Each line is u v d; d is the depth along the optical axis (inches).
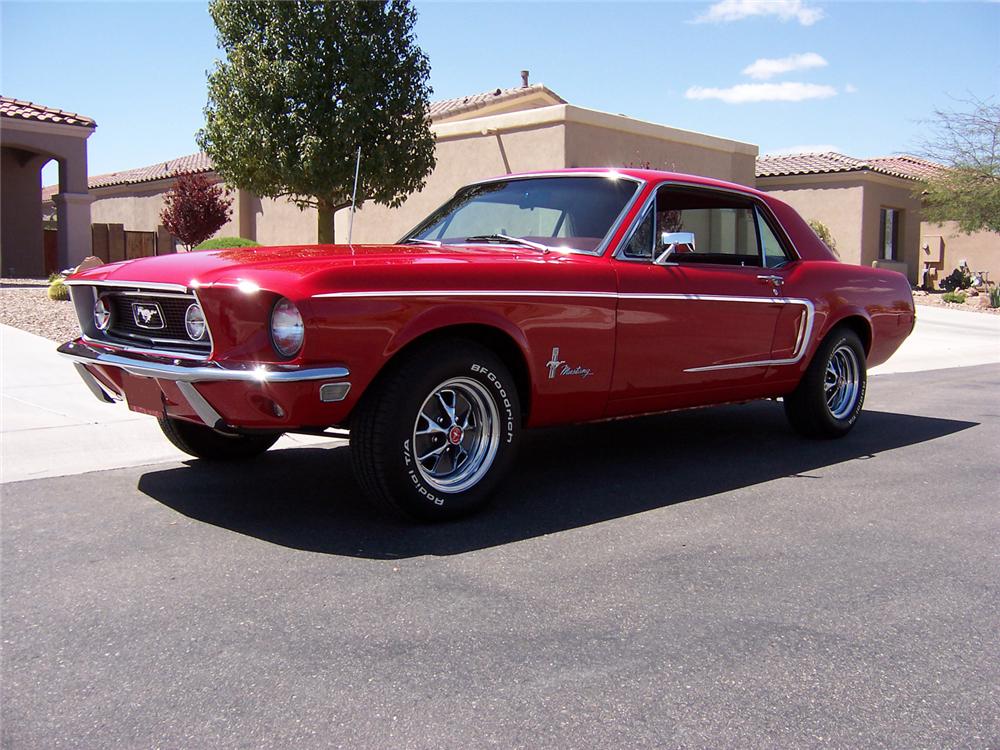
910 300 258.8
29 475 183.2
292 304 133.0
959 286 1082.7
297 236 824.3
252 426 138.9
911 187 1046.4
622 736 87.4
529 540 145.9
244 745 84.9
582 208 187.5
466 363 149.6
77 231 783.1
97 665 100.8
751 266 208.2
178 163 1149.7
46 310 451.8
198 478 182.9
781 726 90.1
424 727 88.5
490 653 104.7
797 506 170.7
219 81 540.1
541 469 198.2
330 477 184.7
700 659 104.4
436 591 123.1
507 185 207.3
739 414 278.8
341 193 551.8
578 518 159.0
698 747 86.0
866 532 154.9
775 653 106.5
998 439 244.4
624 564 135.6
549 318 161.0
